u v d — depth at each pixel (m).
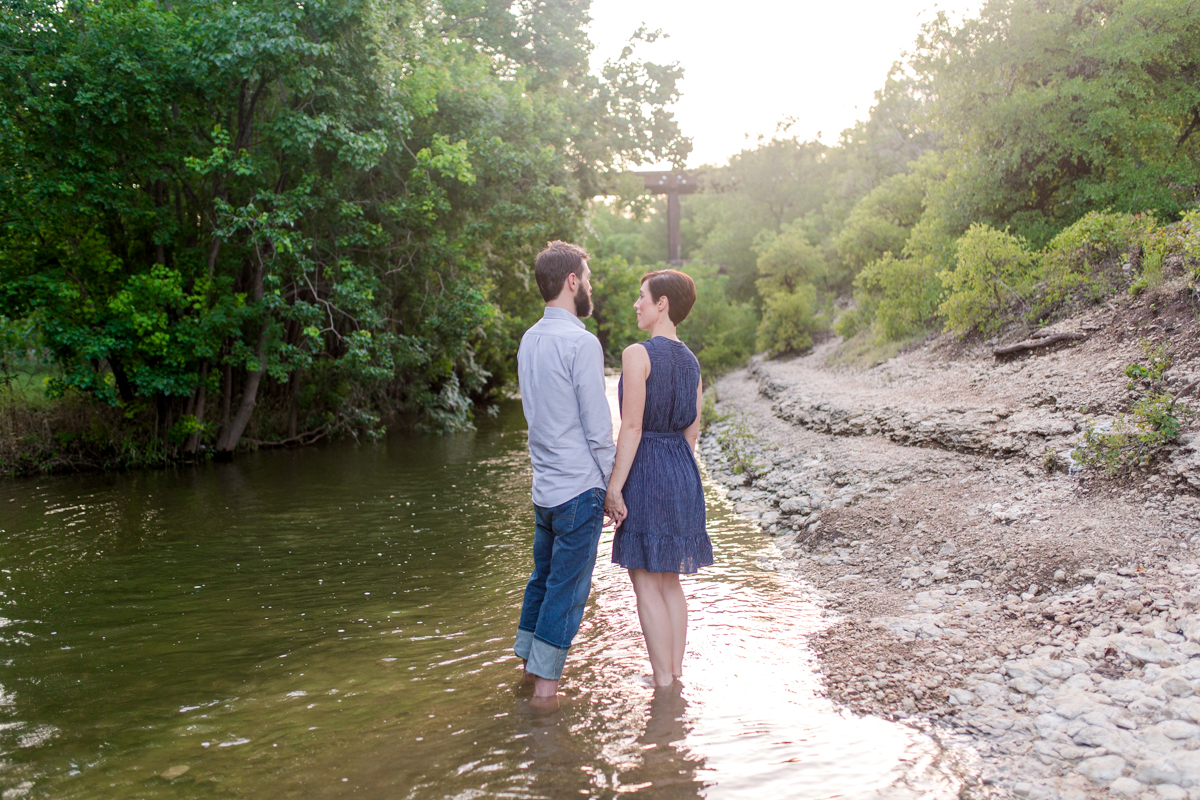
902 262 14.31
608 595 4.69
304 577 5.33
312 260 11.98
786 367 18.67
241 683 3.46
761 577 4.96
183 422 11.62
